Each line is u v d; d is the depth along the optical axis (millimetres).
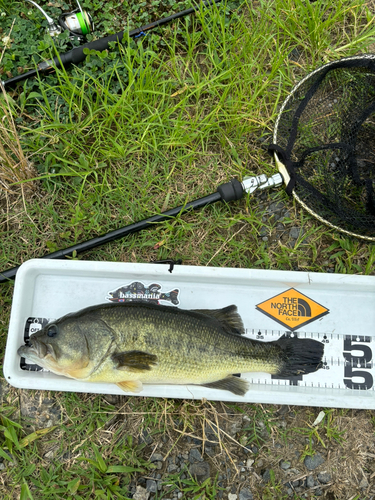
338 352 821
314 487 833
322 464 840
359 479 835
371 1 1004
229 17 986
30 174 911
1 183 919
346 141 906
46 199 931
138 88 931
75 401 842
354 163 878
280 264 909
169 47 941
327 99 922
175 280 844
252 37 962
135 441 846
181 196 934
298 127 903
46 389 791
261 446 846
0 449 816
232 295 844
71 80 947
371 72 883
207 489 816
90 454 837
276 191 932
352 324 832
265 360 758
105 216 920
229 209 909
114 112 901
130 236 906
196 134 921
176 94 930
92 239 866
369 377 813
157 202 933
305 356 768
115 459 836
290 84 963
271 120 957
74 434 841
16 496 822
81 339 718
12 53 936
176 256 911
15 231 921
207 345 735
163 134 933
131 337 722
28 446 833
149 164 941
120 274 833
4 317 880
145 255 911
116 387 789
